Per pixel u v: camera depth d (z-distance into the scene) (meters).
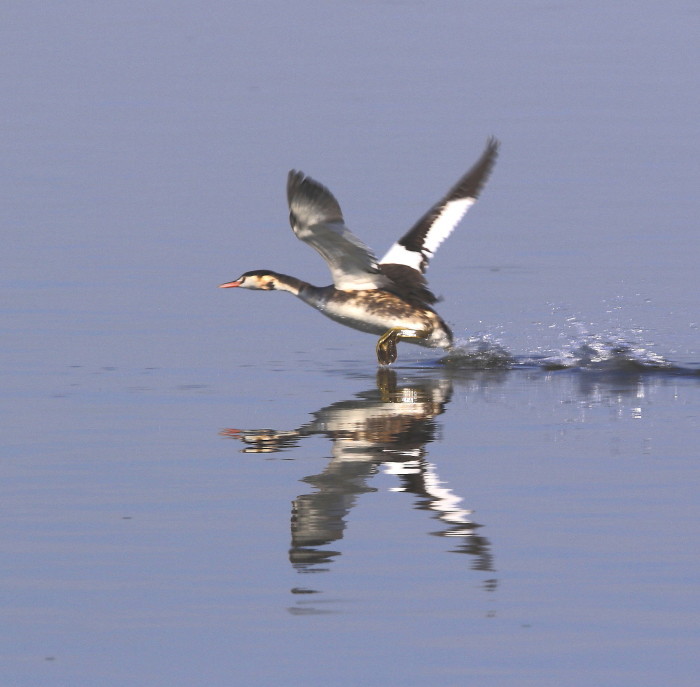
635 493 9.84
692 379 13.74
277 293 17.77
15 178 24.80
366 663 7.25
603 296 17.31
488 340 15.45
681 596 8.01
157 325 16.06
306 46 40.47
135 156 26.44
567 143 27.27
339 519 9.38
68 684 7.10
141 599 8.08
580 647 7.39
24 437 11.58
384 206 21.78
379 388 13.52
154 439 11.51
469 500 9.75
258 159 25.81
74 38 42.06
